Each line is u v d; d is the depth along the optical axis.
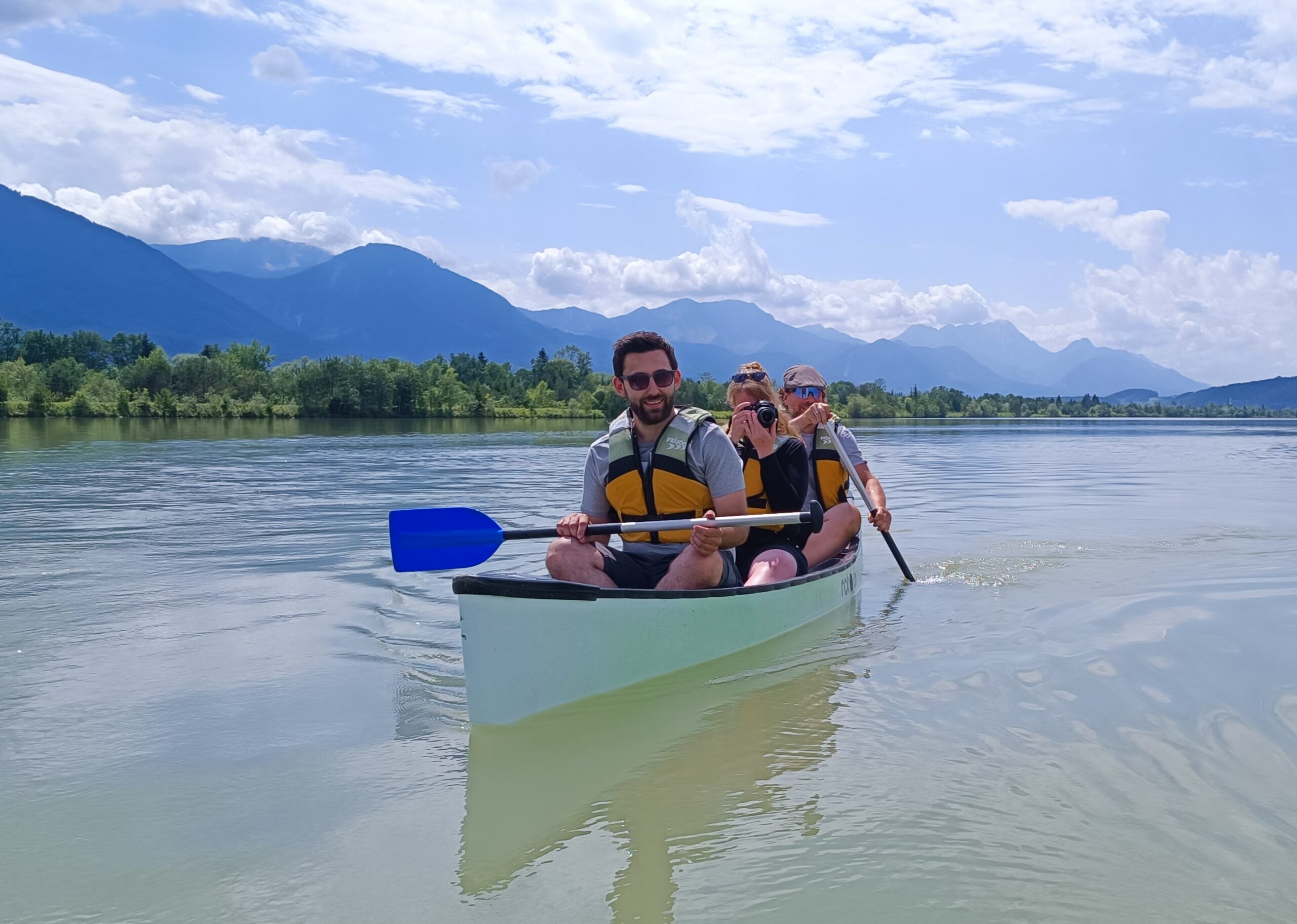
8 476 13.81
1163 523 8.66
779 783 2.84
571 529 4.04
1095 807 2.62
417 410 77.81
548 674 3.57
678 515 4.33
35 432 32.12
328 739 3.25
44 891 2.26
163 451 20.52
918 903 2.15
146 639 4.49
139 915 2.15
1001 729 3.24
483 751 3.15
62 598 5.35
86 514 9.11
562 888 2.26
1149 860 2.32
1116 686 3.67
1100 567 6.38
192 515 9.07
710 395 85.69
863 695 3.67
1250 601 5.16
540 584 3.53
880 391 113.19
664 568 4.37
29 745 3.18
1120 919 2.07
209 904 2.20
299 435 31.31
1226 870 2.27
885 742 3.15
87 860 2.41
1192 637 4.38
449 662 4.17
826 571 5.09
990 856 2.36
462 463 17.45
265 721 3.41
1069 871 2.28
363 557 6.71
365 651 4.31
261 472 14.84
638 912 2.14
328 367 74.06
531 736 3.30
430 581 5.85
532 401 92.06
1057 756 2.98
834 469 5.82
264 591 5.55
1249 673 3.81
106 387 67.81
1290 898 2.15
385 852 2.45
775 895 2.21
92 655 4.23
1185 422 83.88
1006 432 42.69
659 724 3.40
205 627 4.71
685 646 4.09
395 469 15.68
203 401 68.56
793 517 4.21
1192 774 2.82
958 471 16.14
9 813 2.67
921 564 6.61
